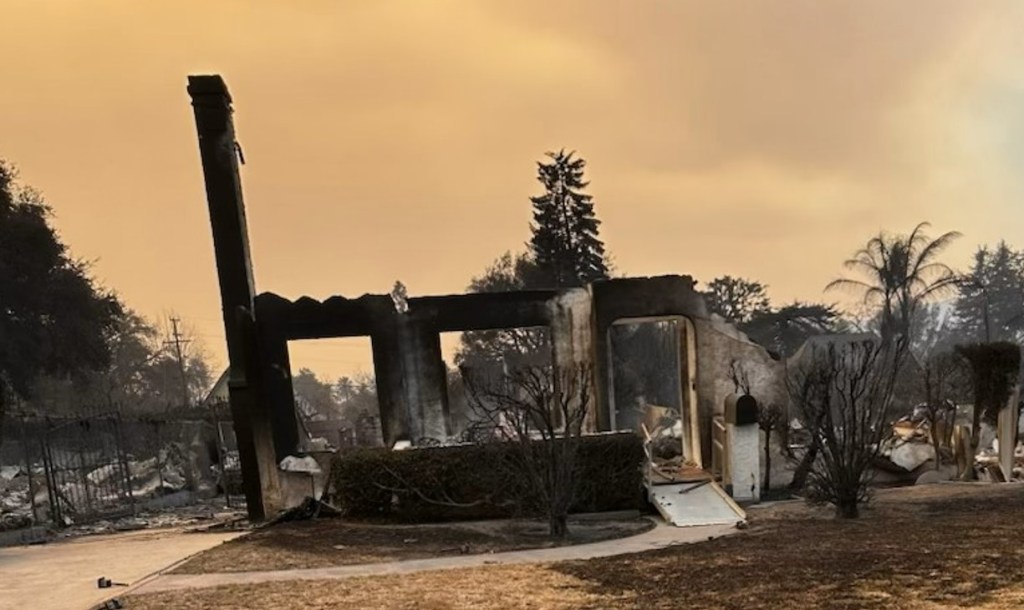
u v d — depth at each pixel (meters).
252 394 17.20
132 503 19.41
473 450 15.10
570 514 15.03
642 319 17.97
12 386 37.41
